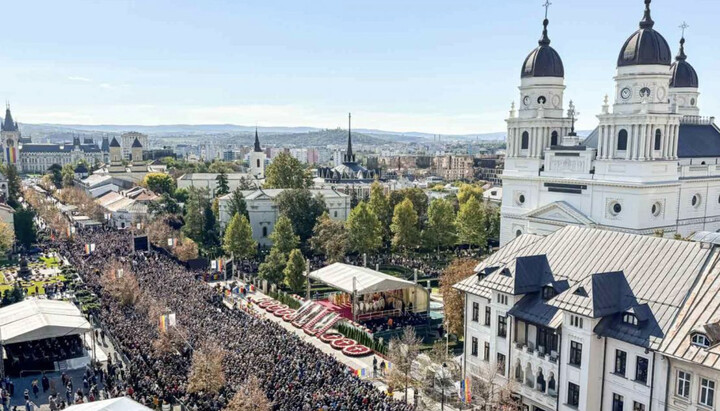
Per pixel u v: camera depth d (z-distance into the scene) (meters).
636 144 108.06
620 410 54.59
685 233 116.00
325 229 143.62
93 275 110.38
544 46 129.25
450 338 89.38
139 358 69.19
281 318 100.19
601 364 55.66
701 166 118.69
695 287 52.47
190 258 133.12
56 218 172.00
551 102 128.62
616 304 55.78
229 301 108.12
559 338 57.97
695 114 137.00
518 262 64.56
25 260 123.12
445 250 163.00
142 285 98.31
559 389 58.03
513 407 60.22
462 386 60.44
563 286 61.25
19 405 63.69
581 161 117.19
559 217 118.88
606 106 113.31
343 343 86.00
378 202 166.88
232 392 58.81
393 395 68.19
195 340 72.50
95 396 63.91
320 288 122.00
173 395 61.69
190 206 172.75
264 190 183.50
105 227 182.38
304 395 57.72
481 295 67.75
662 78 108.94
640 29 111.50
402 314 98.62
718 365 45.78
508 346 64.06
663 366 50.31
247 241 137.62
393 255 153.62
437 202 152.00
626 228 108.88
